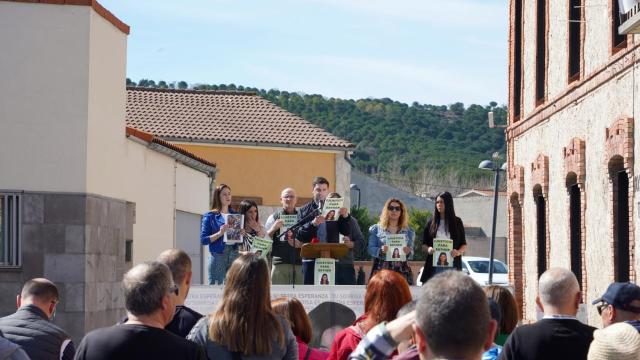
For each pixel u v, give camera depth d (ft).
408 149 311.06
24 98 48.57
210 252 43.42
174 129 118.11
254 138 119.14
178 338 19.45
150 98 125.90
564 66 60.90
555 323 21.85
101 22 51.19
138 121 118.83
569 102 59.21
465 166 299.17
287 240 42.91
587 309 55.62
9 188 48.19
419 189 282.15
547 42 65.05
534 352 21.70
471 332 12.82
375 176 284.41
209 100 127.85
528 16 70.90
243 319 20.84
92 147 49.80
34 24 48.67
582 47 56.80
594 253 54.49
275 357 21.11
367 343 14.88
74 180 48.65
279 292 37.99
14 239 48.06
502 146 312.50
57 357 25.58
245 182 119.55
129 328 19.26
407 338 14.83
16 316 25.85
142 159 63.52
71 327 47.98
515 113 75.46
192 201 80.94
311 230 42.57
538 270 67.67
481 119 320.09
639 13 41.06
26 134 48.52
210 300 37.91
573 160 57.52
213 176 87.56
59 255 48.16
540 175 65.62
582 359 21.54
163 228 70.59
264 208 120.06
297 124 125.08
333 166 122.83
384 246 41.52
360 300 37.93
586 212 56.13
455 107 330.13
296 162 121.60
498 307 22.63
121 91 55.93
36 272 48.03
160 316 19.62
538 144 67.41
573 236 59.21
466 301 12.92
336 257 40.16
